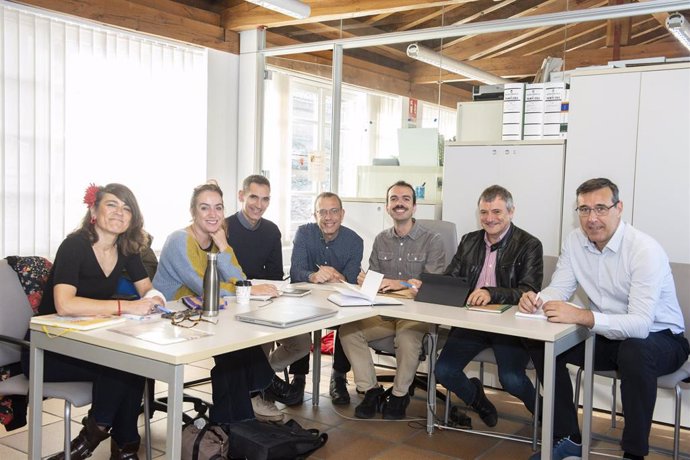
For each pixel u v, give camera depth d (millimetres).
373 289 2922
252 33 5922
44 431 3209
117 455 2771
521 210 4105
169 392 1897
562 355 2949
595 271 3047
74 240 2523
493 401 3902
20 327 2631
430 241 3709
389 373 4414
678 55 4062
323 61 5566
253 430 2787
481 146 4234
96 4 4750
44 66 4504
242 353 2814
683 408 3508
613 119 3732
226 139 5965
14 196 4363
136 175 5168
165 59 5395
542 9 4508
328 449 3098
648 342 2738
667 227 3592
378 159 5215
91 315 2357
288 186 5793
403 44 5090
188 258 2922
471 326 2574
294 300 2924
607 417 3674
